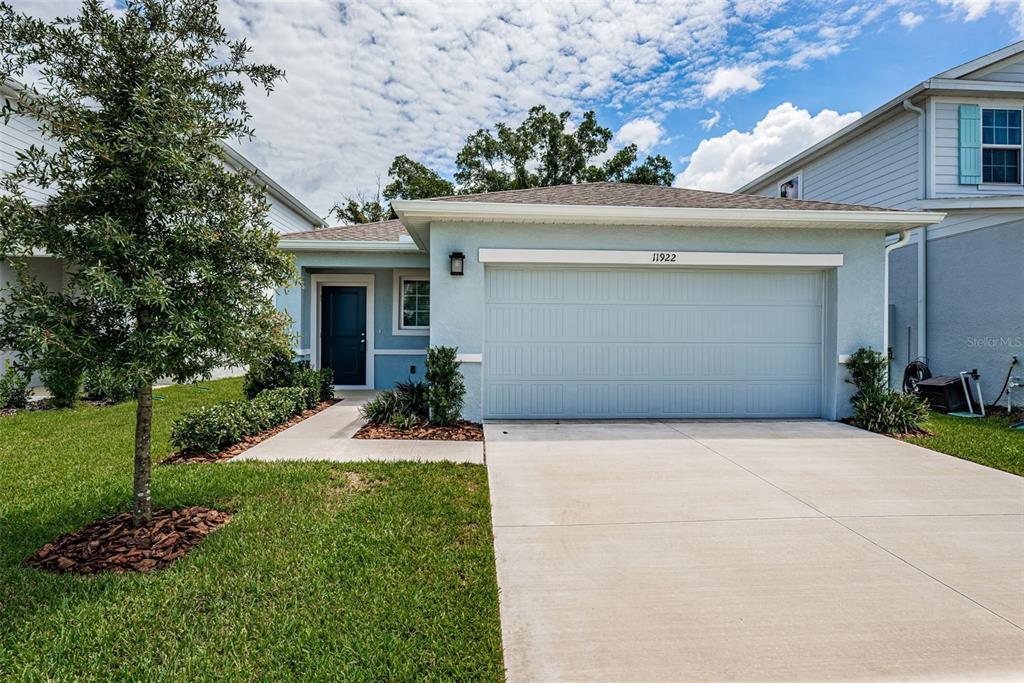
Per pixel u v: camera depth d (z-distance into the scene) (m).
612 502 4.44
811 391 8.23
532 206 7.05
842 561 3.42
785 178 15.05
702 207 7.53
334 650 2.44
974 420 8.34
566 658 2.43
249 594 2.89
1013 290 8.92
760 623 2.72
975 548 3.61
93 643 2.46
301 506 4.16
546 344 7.88
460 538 3.63
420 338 11.87
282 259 3.87
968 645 2.55
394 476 4.96
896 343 11.27
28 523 3.76
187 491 4.42
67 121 3.19
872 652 2.49
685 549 3.58
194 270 3.41
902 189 10.89
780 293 8.15
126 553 3.35
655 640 2.57
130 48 3.23
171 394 10.77
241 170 3.82
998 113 10.39
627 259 7.60
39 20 3.09
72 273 3.26
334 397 10.49
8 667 2.30
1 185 3.26
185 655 2.39
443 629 2.61
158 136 3.23
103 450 5.87
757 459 5.78
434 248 7.38
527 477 5.08
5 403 8.62
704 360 8.09
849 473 5.29
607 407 7.98
